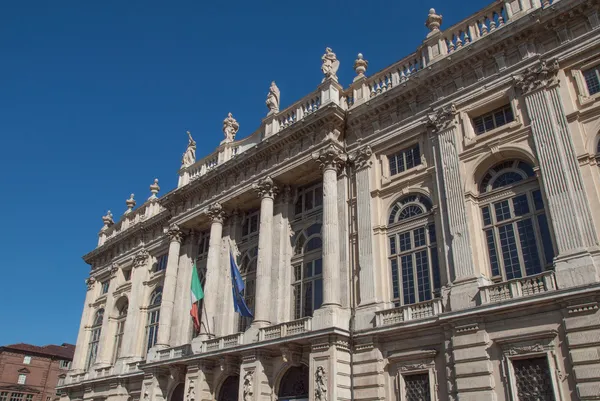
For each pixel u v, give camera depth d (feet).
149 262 125.29
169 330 104.22
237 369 83.76
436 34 79.77
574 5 63.87
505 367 55.83
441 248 68.44
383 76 87.45
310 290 84.33
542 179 61.00
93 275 146.30
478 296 60.59
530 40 67.92
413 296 70.28
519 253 62.13
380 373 66.90
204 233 112.47
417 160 76.79
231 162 100.73
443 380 61.36
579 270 53.93
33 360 237.25
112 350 127.13
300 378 76.38
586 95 61.98
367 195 79.25
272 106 102.68
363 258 75.82
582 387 49.90
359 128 85.61
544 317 54.95
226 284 97.04
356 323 71.97
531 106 64.85
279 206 93.45
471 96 71.56
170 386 93.61
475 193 67.87
